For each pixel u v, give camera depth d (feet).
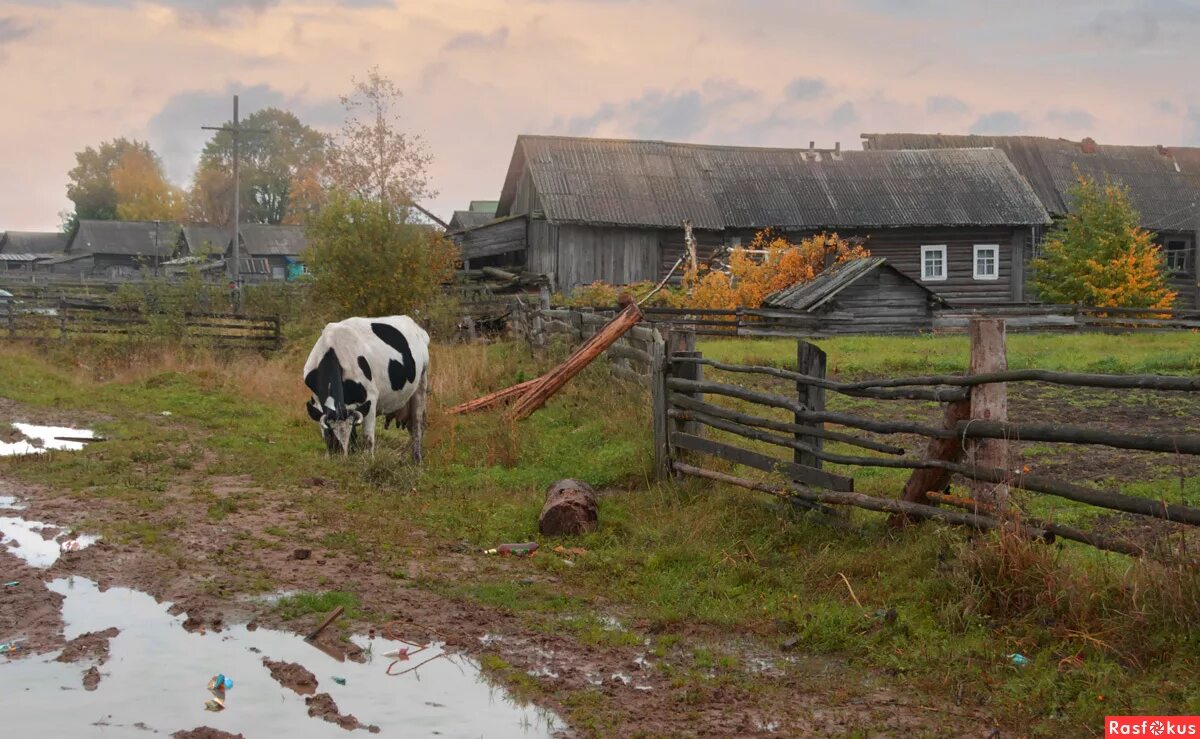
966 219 127.24
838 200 128.98
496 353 65.72
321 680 17.80
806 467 26.68
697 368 32.73
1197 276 144.77
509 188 138.31
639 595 22.76
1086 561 20.94
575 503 27.61
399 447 40.98
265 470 34.45
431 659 18.86
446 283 114.32
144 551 24.85
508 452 37.04
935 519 23.20
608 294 101.40
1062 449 36.45
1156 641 17.80
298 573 23.57
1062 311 99.40
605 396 45.14
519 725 16.16
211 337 76.59
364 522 28.25
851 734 15.79
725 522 27.35
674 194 125.90
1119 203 119.65
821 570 23.31
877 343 81.71
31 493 30.68
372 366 37.11
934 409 46.44
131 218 373.61
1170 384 19.08
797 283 103.14
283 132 393.91
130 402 51.75
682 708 16.84
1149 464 33.30
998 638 19.12
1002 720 16.30
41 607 20.95
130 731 15.61
